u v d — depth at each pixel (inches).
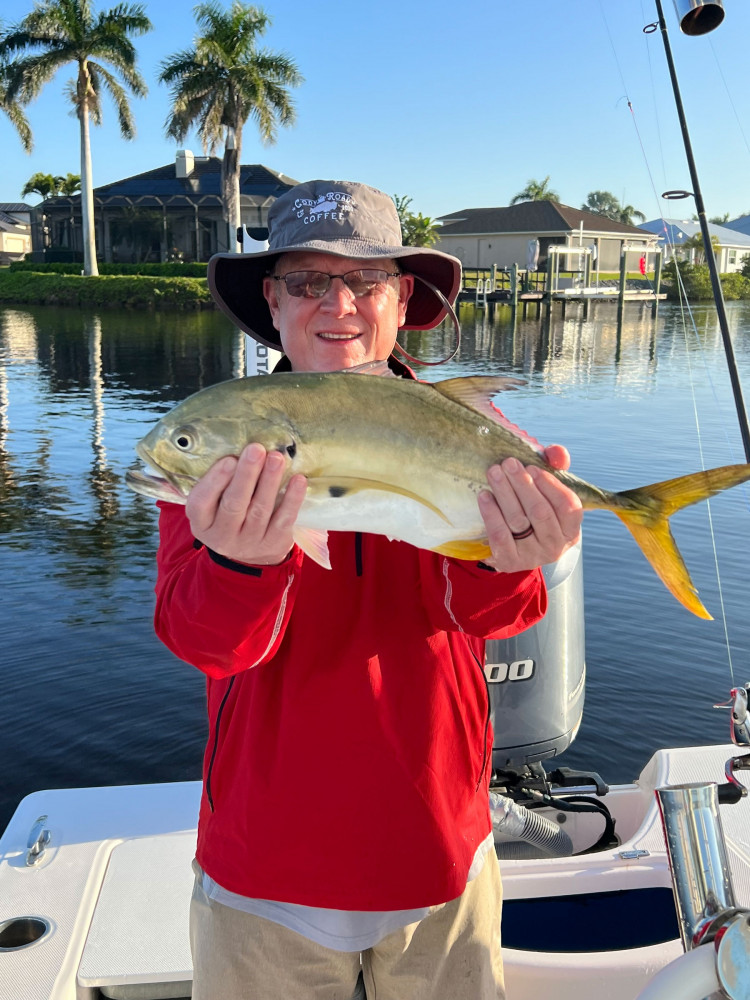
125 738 232.5
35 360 1167.6
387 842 73.9
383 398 67.6
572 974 92.7
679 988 57.5
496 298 2239.2
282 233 89.4
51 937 96.8
